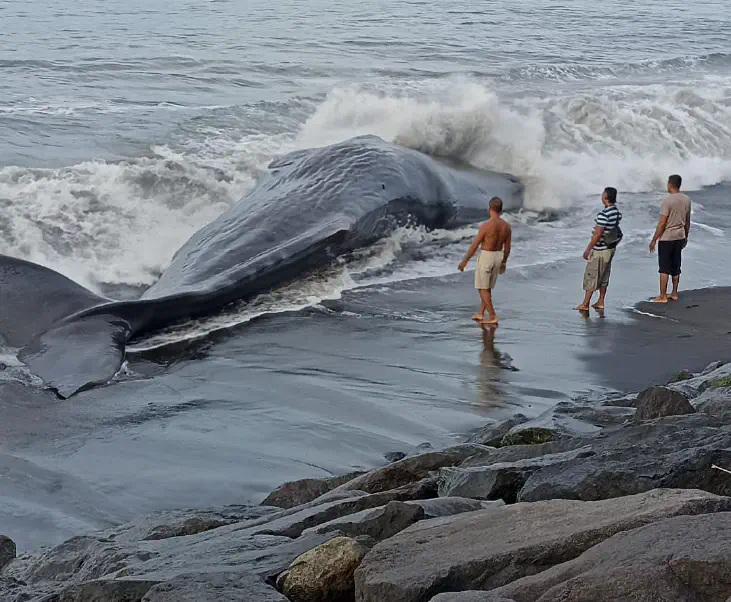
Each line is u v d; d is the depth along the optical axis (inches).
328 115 742.5
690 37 1569.9
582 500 187.5
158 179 612.7
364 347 438.3
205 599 157.1
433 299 506.3
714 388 317.7
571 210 675.4
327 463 327.0
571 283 540.7
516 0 1952.5
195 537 216.5
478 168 693.3
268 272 482.6
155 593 161.2
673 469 197.0
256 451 334.0
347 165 564.4
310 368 412.5
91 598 173.8
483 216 629.9
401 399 381.4
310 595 164.2
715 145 829.2
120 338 410.9
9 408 358.6
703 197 732.0
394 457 331.3
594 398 372.8
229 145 706.8
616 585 131.7
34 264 438.3
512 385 397.7
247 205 530.6
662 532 140.1
